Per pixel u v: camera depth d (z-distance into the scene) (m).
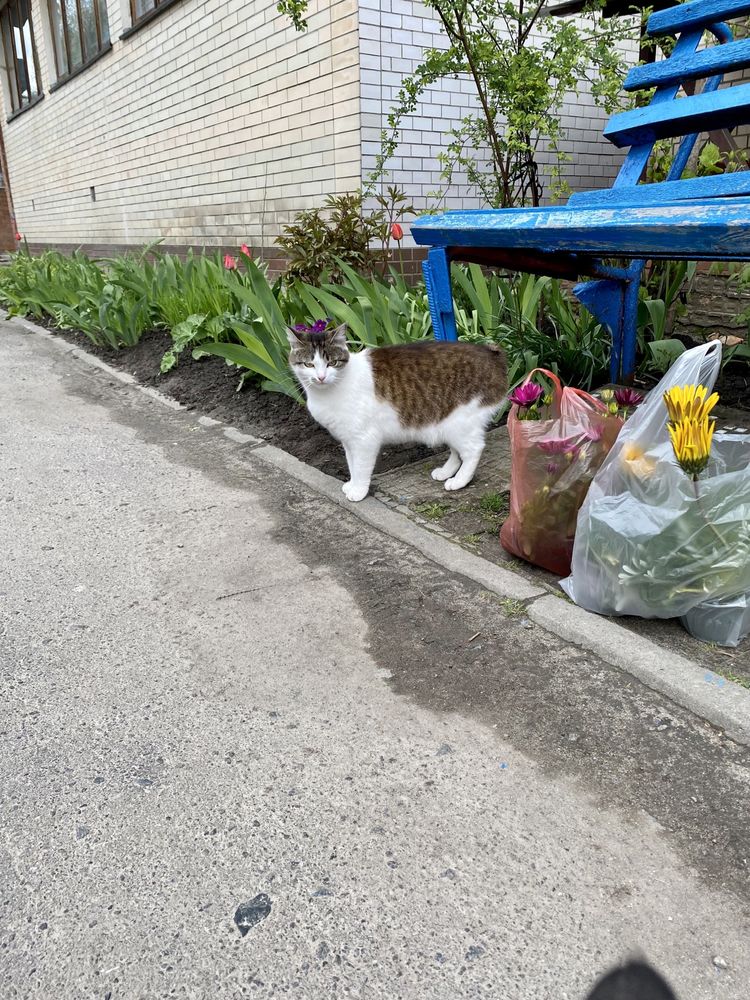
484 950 1.30
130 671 2.13
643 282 4.65
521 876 1.44
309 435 3.99
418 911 1.38
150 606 2.47
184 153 8.95
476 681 2.03
